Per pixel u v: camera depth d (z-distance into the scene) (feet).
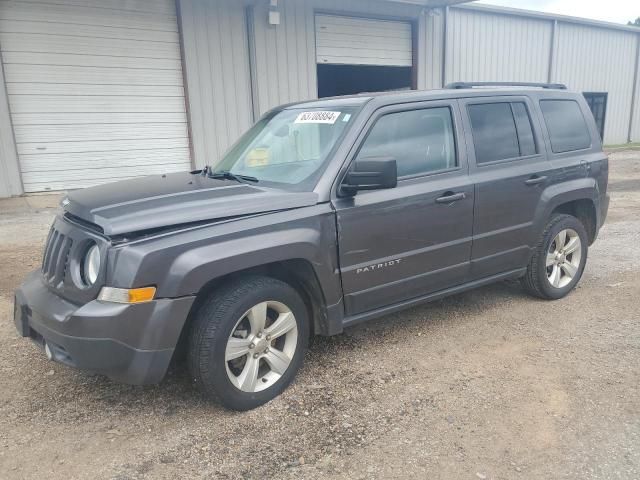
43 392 11.76
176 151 37.17
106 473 9.12
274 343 11.65
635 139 81.61
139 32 34.50
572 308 16.37
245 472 9.12
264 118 15.71
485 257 14.89
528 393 11.50
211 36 37.14
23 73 31.37
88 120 33.68
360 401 11.28
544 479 8.86
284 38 40.78
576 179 16.92
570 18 63.67
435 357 13.25
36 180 32.73
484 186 14.40
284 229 11.04
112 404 11.30
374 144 12.72
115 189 12.09
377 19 46.44
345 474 9.04
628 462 9.21
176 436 10.16
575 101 17.81
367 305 12.77
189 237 10.00
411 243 13.15
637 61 77.15
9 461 9.41
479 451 9.59
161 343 9.74
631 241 24.49
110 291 9.56
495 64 57.82
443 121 14.14
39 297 10.77
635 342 13.85
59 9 31.73
